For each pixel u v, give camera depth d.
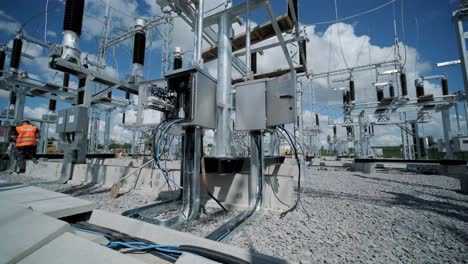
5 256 1.14
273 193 3.38
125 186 4.94
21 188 2.73
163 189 4.45
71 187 5.24
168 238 1.79
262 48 5.92
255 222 2.87
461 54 3.90
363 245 2.20
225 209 3.39
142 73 7.04
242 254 1.50
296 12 5.18
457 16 3.96
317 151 20.58
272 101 3.14
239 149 4.40
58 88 8.49
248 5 3.64
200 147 2.92
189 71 2.60
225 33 3.96
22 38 7.80
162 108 2.79
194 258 1.23
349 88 12.91
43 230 1.40
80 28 5.52
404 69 10.12
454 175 7.85
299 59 7.34
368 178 7.57
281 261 1.39
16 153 7.43
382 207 3.62
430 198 4.34
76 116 5.65
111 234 1.80
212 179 3.85
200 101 2.65
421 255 2.02
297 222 2.86
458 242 2.30
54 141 16.80
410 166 10.18
